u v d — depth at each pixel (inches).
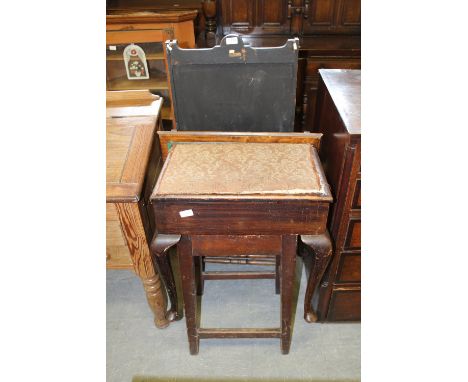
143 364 54.5
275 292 65.1
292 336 57.4
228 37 45.8
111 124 52.2
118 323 60.2
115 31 69.9
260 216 38.8
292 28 83.4
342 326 58.7
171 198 37.1
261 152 43.5
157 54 72.5
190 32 71.5
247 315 61.3
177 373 53.3
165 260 46.9
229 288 66.2
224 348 56.2
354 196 43.2
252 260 63.7
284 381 52.0
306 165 41.3
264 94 49.7
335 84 50.3
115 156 46.4
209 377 52.7
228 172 40.1
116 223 44.7
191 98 50.3
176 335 58.2
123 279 67.9
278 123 52.1
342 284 52.5
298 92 86.1
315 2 80.3
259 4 80.8
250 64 47.4
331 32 83.5
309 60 81.7
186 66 47.6
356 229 46.1
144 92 58.3
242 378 52.5
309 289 48.9
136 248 46.9
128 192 41.5
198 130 53.0
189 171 40.3
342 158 42.5
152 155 50.0
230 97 50.1
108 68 74.2
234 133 46.6
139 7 74.2
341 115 42.3
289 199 37.0
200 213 38.6
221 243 41.8
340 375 52.6
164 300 59.3
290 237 41.0
